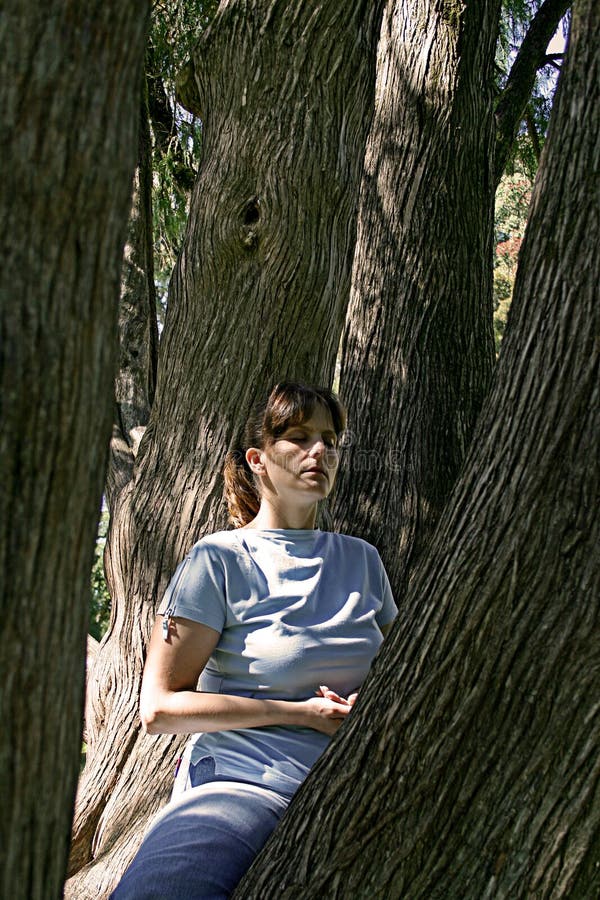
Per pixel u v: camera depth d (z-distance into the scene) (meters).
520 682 1.59
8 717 1.09
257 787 2.04
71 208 1.11
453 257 4.34
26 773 1.11
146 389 4.89
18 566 1.08
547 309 1.64
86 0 1.11
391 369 4.28
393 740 1.70
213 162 3.25
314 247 3.17
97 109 1.13
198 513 3.17
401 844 1.64
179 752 3.19
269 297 3.16
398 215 4.38
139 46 1.18
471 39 4.46
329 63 3.18
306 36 3.15
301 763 2.08
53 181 1.09
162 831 1.98
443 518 1.80
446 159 4.37
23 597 1.09
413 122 4.41
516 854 1.55
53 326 1.10
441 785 1.63
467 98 4.43
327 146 3.19
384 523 4.11
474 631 1.64
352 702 2.12
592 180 1.59
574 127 1.63
